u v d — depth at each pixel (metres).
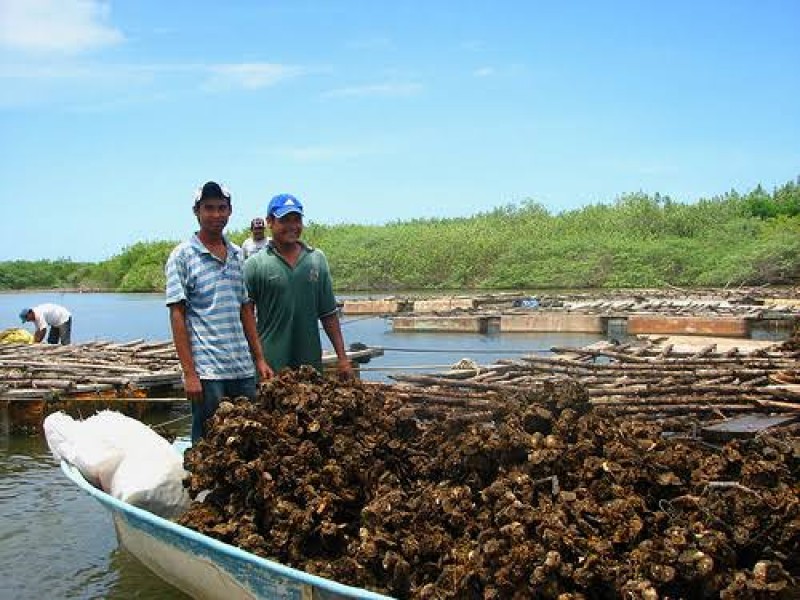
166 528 3.24
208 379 3.96
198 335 3.99
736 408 5.16
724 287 21.98
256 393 4.10
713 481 2.81
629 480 2.79
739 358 7.12
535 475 2.90
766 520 2.54
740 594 2.32
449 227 32.97
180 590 3.62
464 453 3.04
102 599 3.74
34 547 4.39
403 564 2.72
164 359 8.96
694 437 4.40
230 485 3.29
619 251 26.17
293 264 4.44
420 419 5.25
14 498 5.27
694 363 6.96
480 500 2.93
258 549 3.04
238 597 3.09
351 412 3.48
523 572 2.47
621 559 2.49
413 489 3.20
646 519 2.63
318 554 3.04
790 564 2.50
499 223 32.78
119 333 16.22
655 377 6.49
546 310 14.64
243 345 4.07
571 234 29.41
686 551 2.41
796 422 4.83
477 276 28.28
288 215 4.38
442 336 13.41
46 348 9.89
